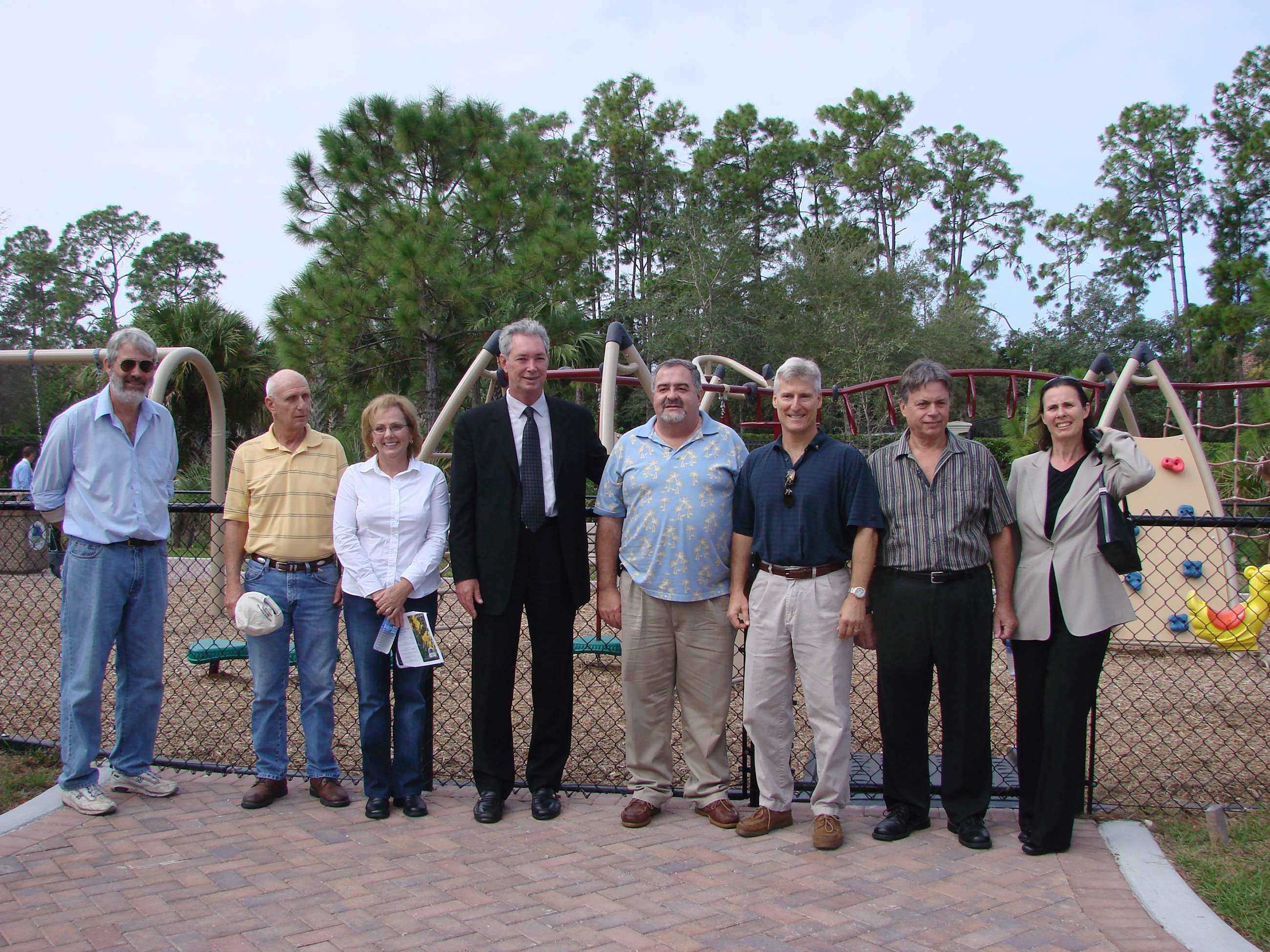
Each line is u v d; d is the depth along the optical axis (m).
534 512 3.68
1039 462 3.45
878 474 3.50
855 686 6.17
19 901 2.88
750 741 3.90
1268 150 35.72
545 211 19.34
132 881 3.04
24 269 54.03
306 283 17.27
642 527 3.62
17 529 10.75
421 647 3.66
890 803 3.59
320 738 3.85
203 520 10.95
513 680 3.76
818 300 28.72
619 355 5.85
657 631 3.65
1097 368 8.65
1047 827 3.27
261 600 3.68
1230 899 2.88
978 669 3.41
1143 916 2.79
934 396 3.37
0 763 4.37
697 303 28.06
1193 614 6.51
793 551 3.45
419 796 3.77
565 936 2.66
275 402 3.83
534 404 3.77
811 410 3.47
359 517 3.73
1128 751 4.84
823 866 3.20
